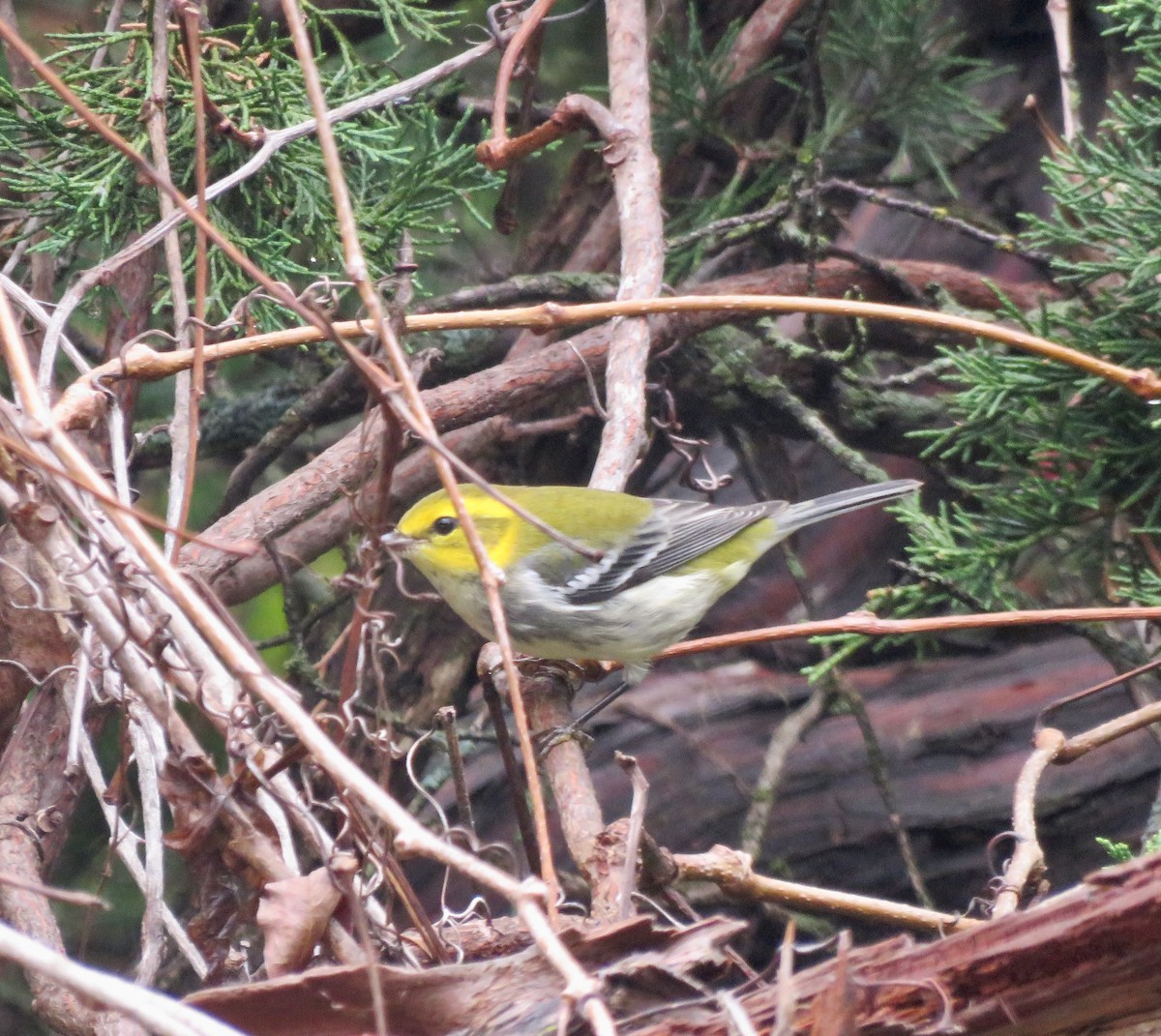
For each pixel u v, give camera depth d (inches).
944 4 482.6
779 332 424.8
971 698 432.8
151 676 198.7
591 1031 170.9
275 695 169.5
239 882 204.2
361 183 346.9
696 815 434.0
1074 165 323.6
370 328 242.5
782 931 409.1
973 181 487.8
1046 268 399.5
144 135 315.9
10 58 362.9
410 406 195.2
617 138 317.1
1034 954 163.5
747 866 235.5
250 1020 173.0
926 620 271.4
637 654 347.3
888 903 236.4
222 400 455.5
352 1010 174.1
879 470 398.6
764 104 470.3
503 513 338.3
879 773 387.9
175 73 320.8
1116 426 327.3
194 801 197.9
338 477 318.7
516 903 159.0
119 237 335.3
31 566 249.9
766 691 458.3
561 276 408.2
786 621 484.7
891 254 478.3
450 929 212.7
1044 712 265.9
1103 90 457.1
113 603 201.2
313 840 199.5
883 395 429.4
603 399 425.4
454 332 444.5
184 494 239.8
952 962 167.0
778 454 475.8
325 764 166.7
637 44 329.4
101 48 334.0
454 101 448.1
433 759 434.3
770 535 384.5
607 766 447.8
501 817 425.7
